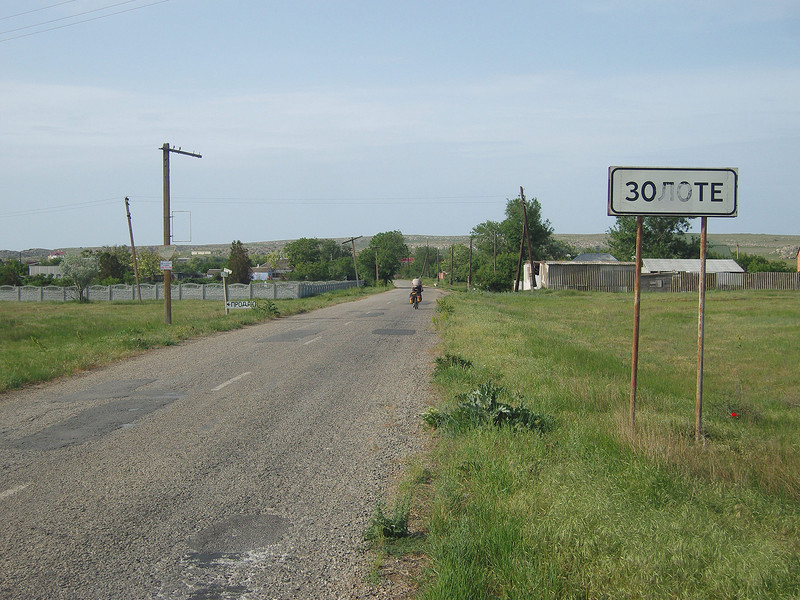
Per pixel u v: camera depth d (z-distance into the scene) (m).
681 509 5.21
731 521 5.12
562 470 6.07
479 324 22.48
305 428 8.72
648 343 21.52
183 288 66.44
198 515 5.55
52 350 17.47
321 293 73.25
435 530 4.97
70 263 64.12
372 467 6.93
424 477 6.48
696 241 87.81
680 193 7.67
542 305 41.44
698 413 7.89
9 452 7.58
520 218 101.38
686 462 6.61
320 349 17.48
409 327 24.28
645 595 3.81
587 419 8.61
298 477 6.61
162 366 14.58
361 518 5.46
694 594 3.82
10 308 51.19
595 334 23.80
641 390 11.48
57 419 9.34
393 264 112.06
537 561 4.12
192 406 10.20
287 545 4.93
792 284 62.44
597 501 5.06
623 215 7.72
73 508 5.72
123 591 4.21
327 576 4.42
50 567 4.55
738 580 3.96
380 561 4.58
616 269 64.12
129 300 63.28
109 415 9.57
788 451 7.61
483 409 8.39
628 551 4.25
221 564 4.61
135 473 6.75
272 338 20.42
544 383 11.27
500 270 74.06
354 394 11.13
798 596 3.84
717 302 42.66
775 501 5.72
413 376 13.02
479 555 4.30
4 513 5.60
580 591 3.90
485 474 6.00
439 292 70.75
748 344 21.08
